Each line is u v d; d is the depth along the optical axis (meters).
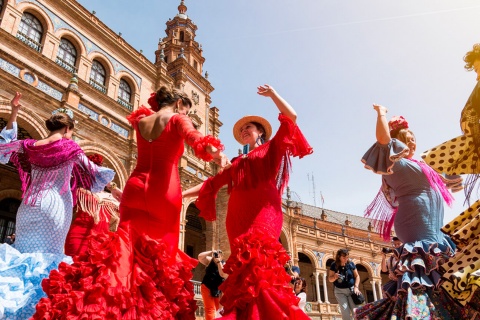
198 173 23.00
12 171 17.25
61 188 3.24
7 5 15.95
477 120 2.50
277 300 2.14
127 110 20.31
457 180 3.51
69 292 1.92
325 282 32.41
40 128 13.75
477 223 2.36
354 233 40.91
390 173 2.81
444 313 2.42
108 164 16.77
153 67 24.16
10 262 2.75
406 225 2.86
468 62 2.62
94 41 20.33
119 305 1.92
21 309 2.56
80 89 17.92
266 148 2.88
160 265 2.24
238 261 2.27
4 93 13.02
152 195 2.50
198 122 26.48
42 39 17.47
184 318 2.31
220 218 22.50
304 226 33.47
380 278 36.72
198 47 31.34
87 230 3.79
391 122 3.46
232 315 2.14
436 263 2.50
